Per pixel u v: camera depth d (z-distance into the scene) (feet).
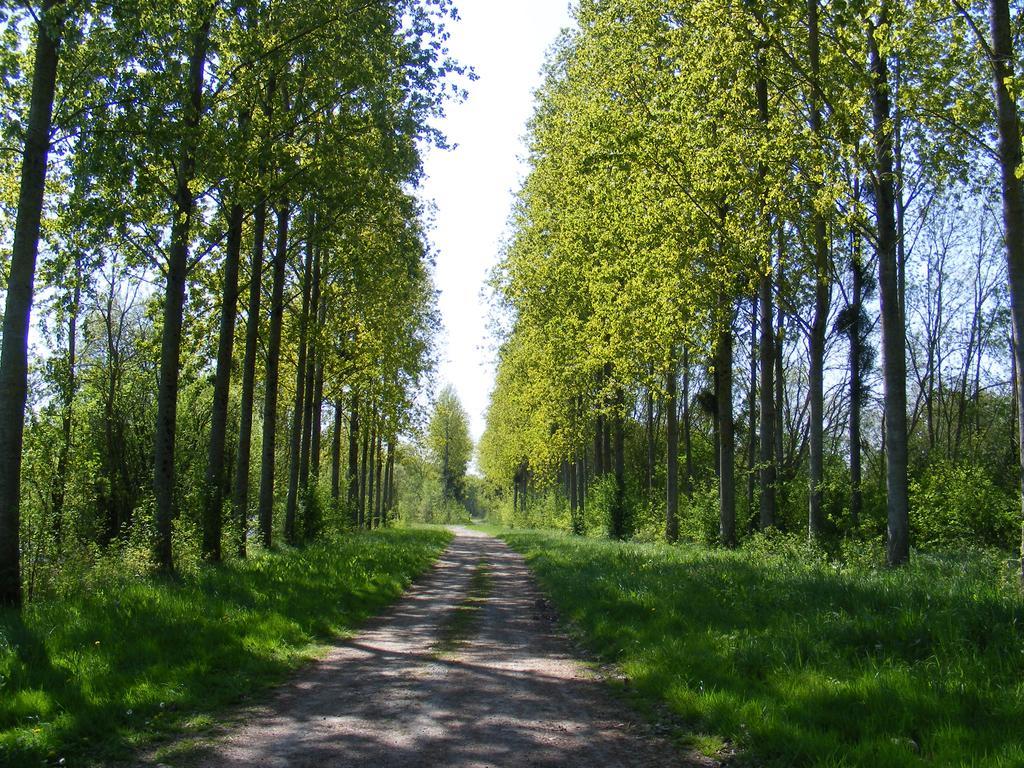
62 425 72.13
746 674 24.11
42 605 33.30
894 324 45.78
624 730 20.77
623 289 75.15
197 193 52.39
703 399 112.78
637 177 65.10
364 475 140.46
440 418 258.37
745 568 45.80
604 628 34.35
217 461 56.29
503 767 17.61
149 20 40.32
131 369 91.25
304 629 34.96
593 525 120.06
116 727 20.10
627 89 71.97
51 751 18.04
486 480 301.22
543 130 94.27
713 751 18.95
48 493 67.92
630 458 181.16
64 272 49.78
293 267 83.30
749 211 58.03
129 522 81.76
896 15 39.93
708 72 55.11
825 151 46.57
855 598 30.32
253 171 48.32
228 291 57.67
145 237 50.21
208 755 18.43
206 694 23.90
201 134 43.11
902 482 45.11
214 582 40.73
